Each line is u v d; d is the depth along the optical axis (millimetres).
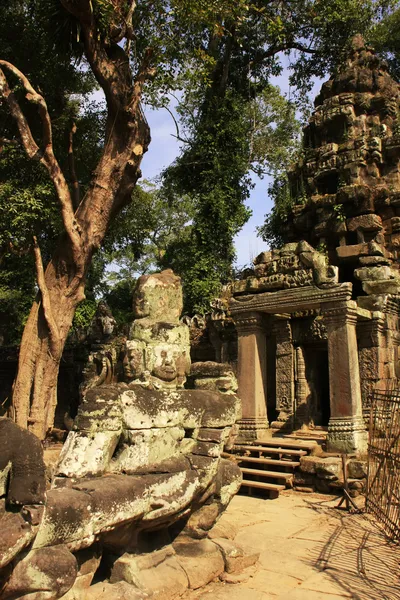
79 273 11875
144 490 4219
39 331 11672
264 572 5215
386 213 14383
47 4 12039
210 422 5184
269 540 6422
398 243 14016
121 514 3957
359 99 16328
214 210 17344
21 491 3129
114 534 4164
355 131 15984
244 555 5328
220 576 4992
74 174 14359
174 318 5406
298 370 12930
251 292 11555
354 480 9039
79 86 15578
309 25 17859
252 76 20391
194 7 11297
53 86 14367
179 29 12203
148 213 20109
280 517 7664
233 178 18000
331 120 16375
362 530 6887
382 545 6199
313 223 15664
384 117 16125
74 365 18562
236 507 8367
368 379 11422
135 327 5133
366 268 12750
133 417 4480
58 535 3451
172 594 4348
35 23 13508
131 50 13086
